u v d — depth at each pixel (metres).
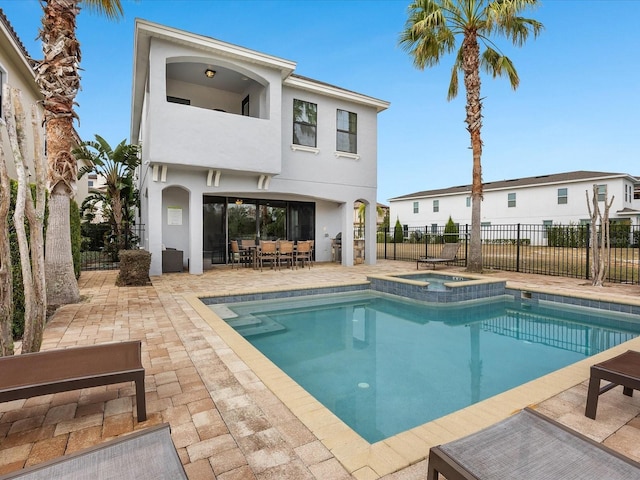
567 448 1.77
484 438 1.85
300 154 13.13
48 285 6.71
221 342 4.55
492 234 28.91
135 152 13.98
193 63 11.38
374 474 2.09
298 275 11.09
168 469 1.60
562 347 5.76
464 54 11.71
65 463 1.62
